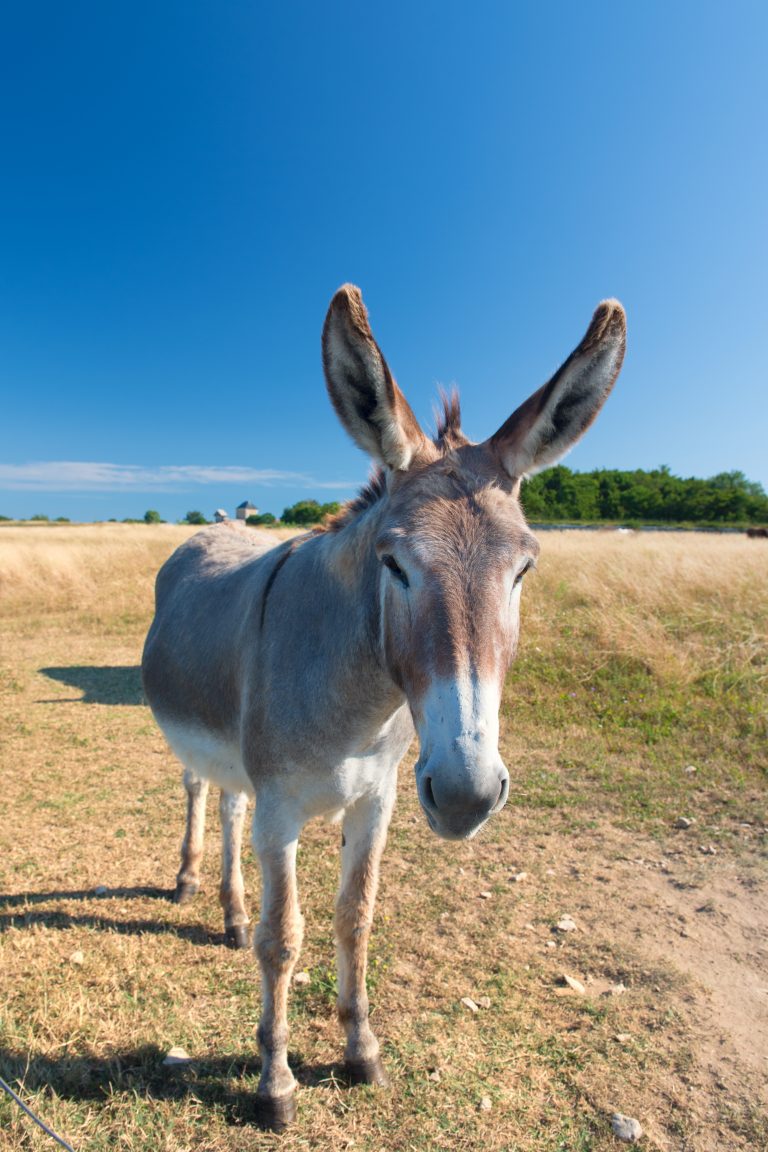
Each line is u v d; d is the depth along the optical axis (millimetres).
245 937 3301
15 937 3195
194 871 3689
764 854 4137
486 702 1652
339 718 2221
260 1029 2371
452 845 4305
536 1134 2264
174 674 3314
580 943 3311
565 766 5473
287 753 2307
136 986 2916
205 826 4684
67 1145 1993
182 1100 2332
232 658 2799
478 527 1856
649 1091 2445
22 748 5902
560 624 8680
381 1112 2332
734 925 3471
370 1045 2496
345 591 2268
